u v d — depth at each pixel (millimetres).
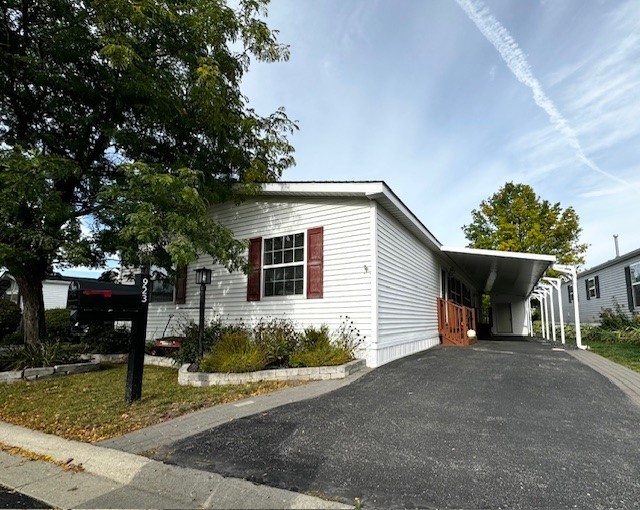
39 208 6727
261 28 8312
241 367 6375
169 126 8164
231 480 2891
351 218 7914
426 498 2572
